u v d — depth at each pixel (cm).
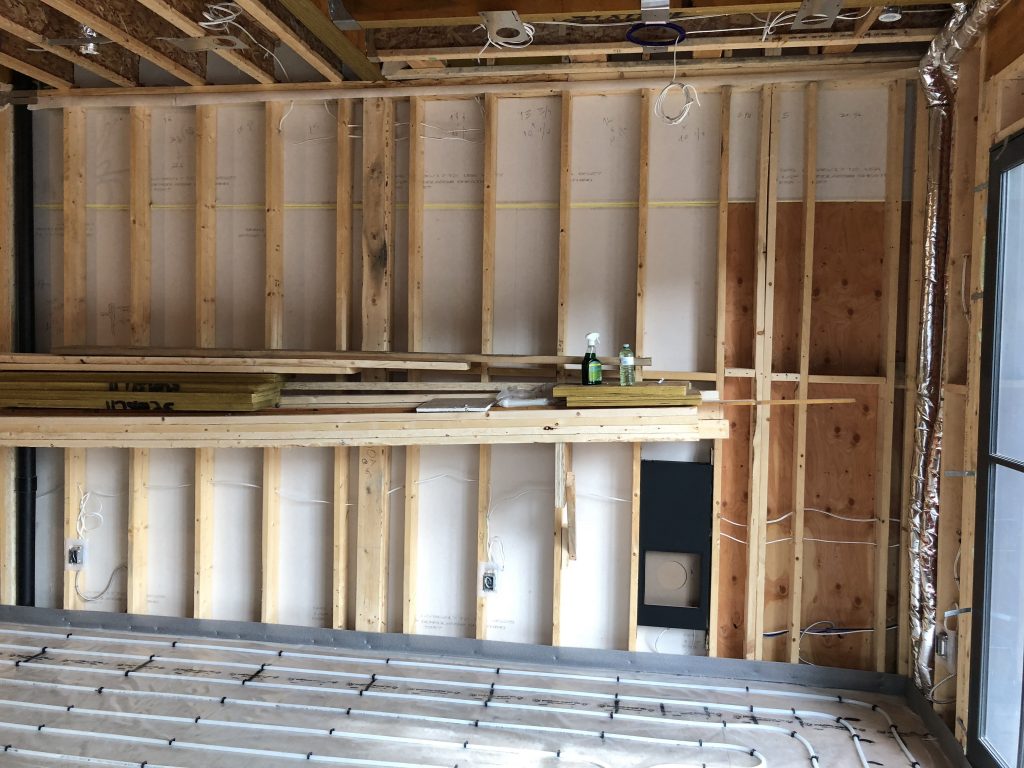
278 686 346
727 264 371
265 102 392
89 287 419
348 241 390
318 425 334
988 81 278
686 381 372
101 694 335
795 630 365
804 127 360
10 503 422
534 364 384
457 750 295
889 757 299
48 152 421
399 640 393
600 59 365
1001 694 268
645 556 379
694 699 345
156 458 418
